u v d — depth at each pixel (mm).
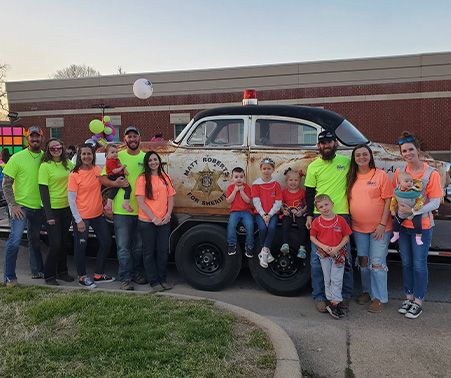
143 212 4867
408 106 19375
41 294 4566
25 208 5055
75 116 23547
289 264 4918
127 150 5117
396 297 4934
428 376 3143
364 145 4234
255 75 20859
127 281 5105
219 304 4227
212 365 3029
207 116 5242
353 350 3574
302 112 5059
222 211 5129
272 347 3312
